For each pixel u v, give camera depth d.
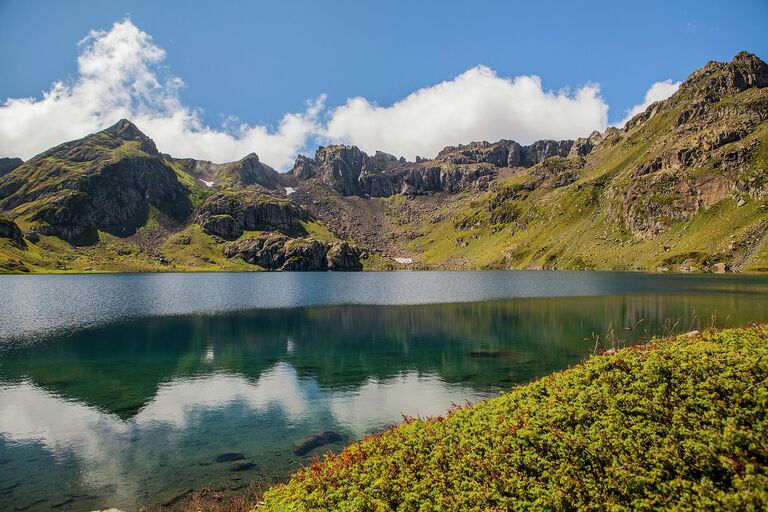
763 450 13.17
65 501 23.38
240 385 45.69
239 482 25.28
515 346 62.56
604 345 61.53
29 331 80.75
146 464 27.73
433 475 15.98
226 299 144.88
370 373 49.56
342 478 17.08
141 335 76.31
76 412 37.72
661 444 14.54
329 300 138.00
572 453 15.12
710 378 15.91
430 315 98.19
